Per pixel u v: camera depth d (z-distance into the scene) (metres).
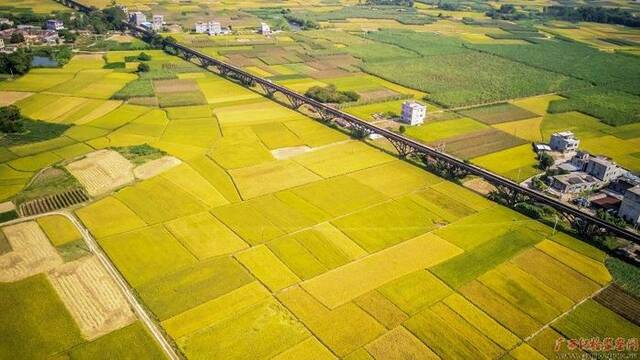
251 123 173.75
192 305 87.81
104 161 140.62
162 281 93.62
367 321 84.94
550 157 147.75
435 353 78.94
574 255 104.19
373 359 77.44
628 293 93.56
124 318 84.81
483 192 131.00
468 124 181.38
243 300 89.19
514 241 108.44
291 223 113.31
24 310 86.12
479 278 96.25
